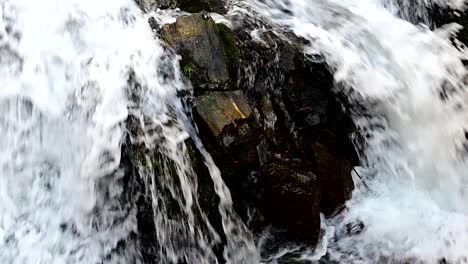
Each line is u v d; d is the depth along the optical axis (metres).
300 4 4.11
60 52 3.51
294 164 3.50
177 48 3.50
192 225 3.19
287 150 3.59
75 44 3.55
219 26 3.64
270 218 3.46
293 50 3.74
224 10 3.83
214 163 3.33
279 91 3.68
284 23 3.94
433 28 4.51
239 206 3.41
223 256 3.28
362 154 3.79
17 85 3.41
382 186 3.74
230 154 3.34
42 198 3.32
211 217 3.26
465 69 4.14
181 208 3.18
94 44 3.56
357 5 4.30
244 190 3.42
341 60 3.82
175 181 3.19
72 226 3.27
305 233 3.40
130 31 3.62
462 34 4.47
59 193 3.32
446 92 4.00
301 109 3.68
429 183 3.82
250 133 3.38
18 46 3.49
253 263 3.36
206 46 3.52
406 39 4.18
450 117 3.96
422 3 4.52
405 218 3.59
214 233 3.26
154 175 3.19
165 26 3.57
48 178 3.34
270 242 3.44
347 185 3.62
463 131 3.94
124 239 3.24
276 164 3.46
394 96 3.86
